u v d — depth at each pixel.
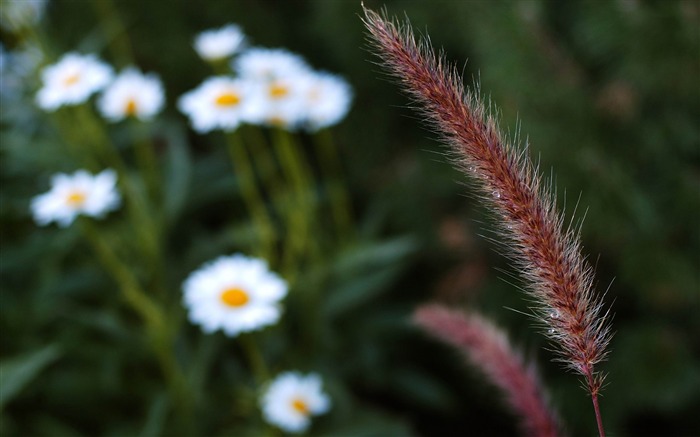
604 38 1.66
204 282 1.50
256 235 1.66
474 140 0.83
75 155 1.66
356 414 1.61
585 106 1.68
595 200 1.68
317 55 1.96
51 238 1.61
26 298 1.63
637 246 1.69
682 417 1.77
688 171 1.68
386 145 1.89
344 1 1.83
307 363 1.64
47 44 1.69
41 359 1.45
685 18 1.63
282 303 1.64
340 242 1.72
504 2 1.69
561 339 0.87
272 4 1.98
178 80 1.97
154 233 1.63
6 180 1.70
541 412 1.28
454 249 1.81
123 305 1.65
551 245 0.83
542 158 1.69
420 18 1.79
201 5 1.95
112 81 1.64
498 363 1.29
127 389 1.61
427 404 1.83
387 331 1.75
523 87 1.68
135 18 1.95
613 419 1.71
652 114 1.68
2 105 1.68
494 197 0.84
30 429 1.59
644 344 1.71
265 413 1.52
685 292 1.69
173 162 1.68
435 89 0.82
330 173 1.92
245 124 1.77
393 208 1.84
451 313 1.32
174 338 1.61
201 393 1.58
